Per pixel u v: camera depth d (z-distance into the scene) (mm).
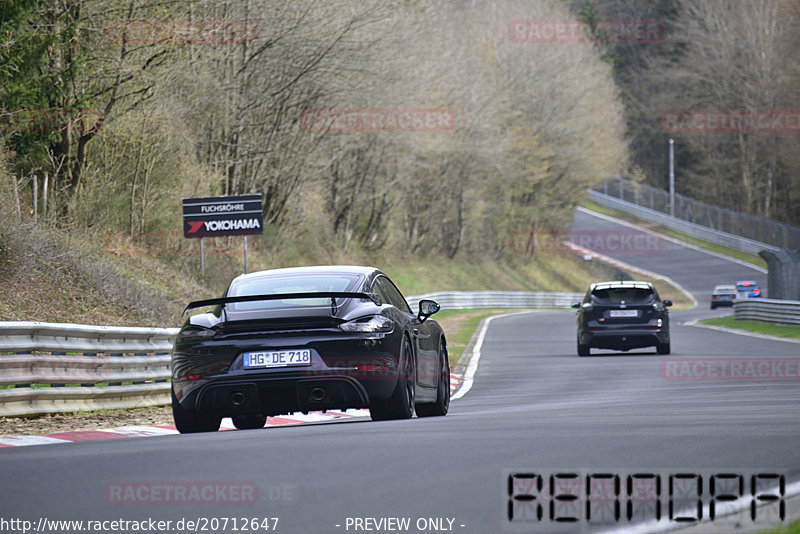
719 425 36219
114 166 131875
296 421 48688
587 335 98188
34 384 52125
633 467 26500
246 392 38656
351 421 44844
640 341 97250
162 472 26688
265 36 159750
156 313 103438
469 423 38406
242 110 164875
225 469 26953
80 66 111875
